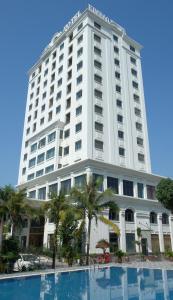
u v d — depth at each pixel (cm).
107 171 4334
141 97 5934
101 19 5794
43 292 1786
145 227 4556
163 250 4644
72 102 5153
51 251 3469
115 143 4906
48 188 4897
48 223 4434
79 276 2344
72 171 4406
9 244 2453
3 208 2581
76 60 5481
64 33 6138
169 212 5056
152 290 1838
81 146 4572
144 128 5609
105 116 4956
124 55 6038
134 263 3159
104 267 2798
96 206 3092
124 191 4475
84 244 3638
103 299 1614
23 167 6109
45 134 5509
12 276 2153
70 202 3106
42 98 6272
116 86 5475
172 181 3591
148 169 5266
